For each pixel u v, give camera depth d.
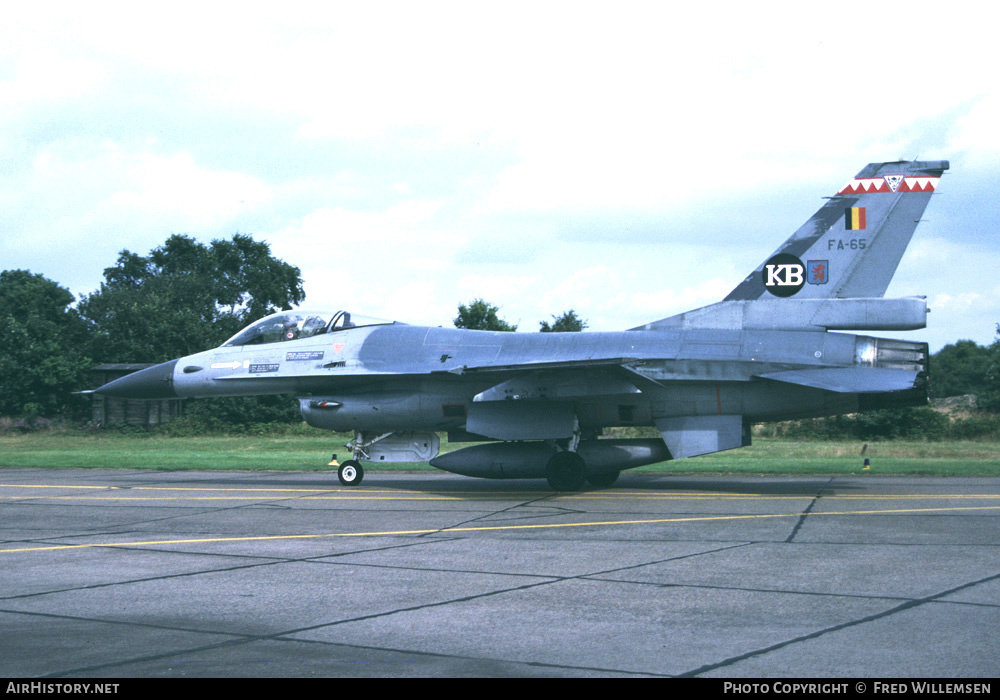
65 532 11.10
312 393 18.20
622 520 11.64
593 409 16.05
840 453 25.88
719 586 7.39
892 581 7.49
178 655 5.50
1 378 40.97
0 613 6.69
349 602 6.97
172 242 61.72
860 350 14.77
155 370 18.67
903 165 15.24
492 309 41.94
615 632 5.94
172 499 14.97
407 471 21.56
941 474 18.44
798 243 15.47
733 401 15.23
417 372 16.50
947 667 5.07
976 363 52.91
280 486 17.39
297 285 60.06
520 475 15.84
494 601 6.93
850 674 4.96
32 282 58.19
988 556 8.64
